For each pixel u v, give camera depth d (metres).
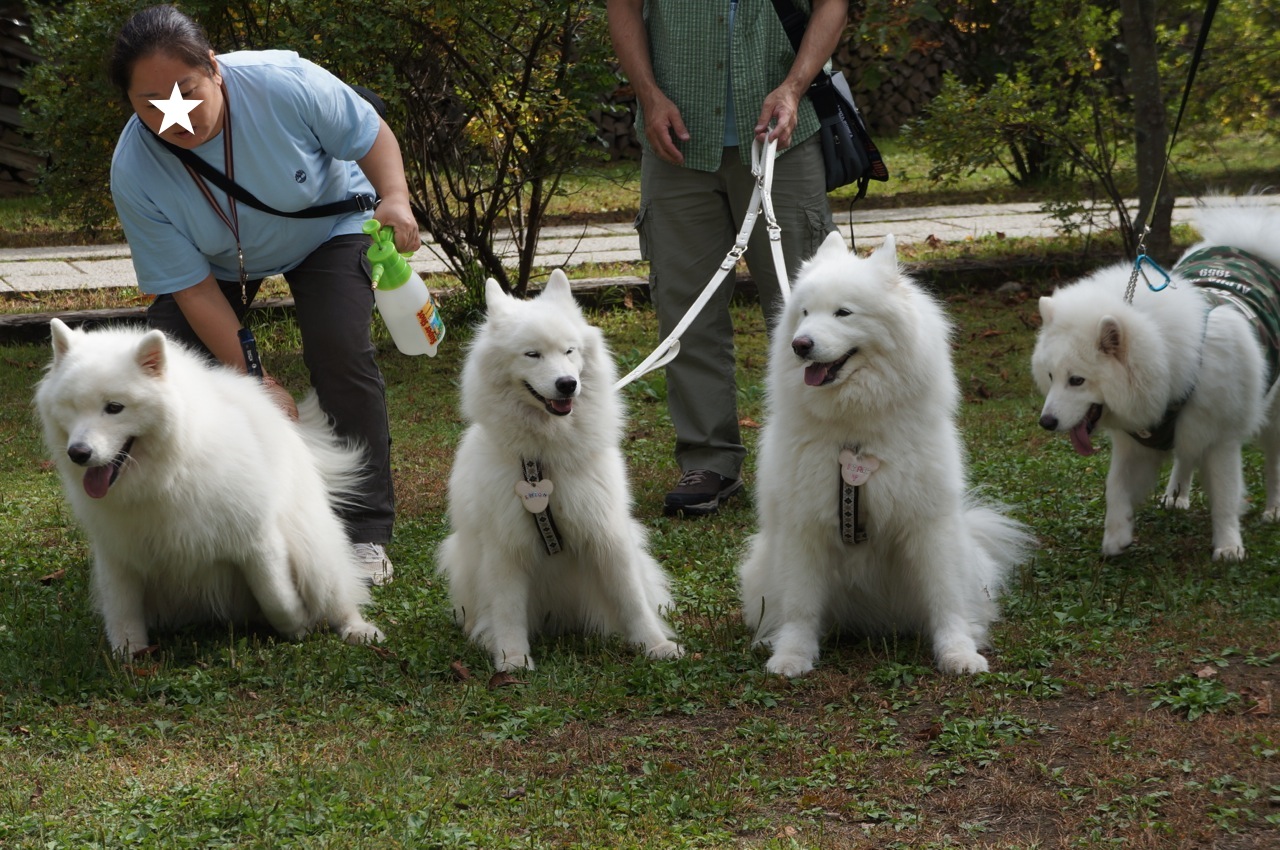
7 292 9.89
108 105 8.92
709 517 5.62
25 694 3.66
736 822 2.88
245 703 3.63
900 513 3.85
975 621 3.97
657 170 5.50
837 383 3.80
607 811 2.93
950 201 14.59
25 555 5.20
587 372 4.01
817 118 5.31
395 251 4.39
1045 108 10.54
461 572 4.23
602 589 4.20
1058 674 3.65
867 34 10.21
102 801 2.98
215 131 4.23
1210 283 4.82
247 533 3.97
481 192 9.33
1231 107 11.34
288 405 4.66
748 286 10.35
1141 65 9.87
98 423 3.62
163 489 3.79
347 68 8.17
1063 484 5.77
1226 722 3.21
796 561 3.97
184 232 4.44
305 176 4.46
